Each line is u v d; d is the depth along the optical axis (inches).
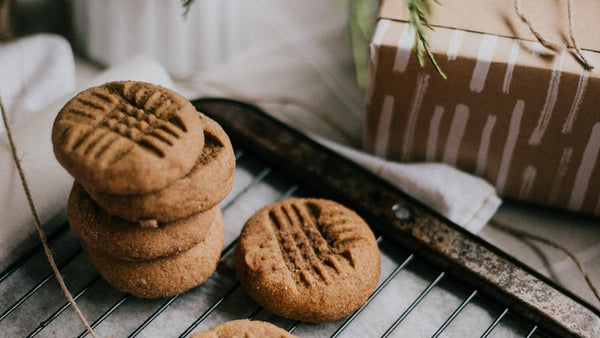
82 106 13.6
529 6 16.5
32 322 15.1
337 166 17.2
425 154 18.0
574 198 17.6
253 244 15.4
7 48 18.4
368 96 17.1
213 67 21.0
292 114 19.9
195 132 13.4
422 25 15.6
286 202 16.1
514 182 17.8
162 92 13.9
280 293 14.9
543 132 16.6
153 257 14.3
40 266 15.9
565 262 17.1
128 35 19.8
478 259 15.9
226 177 13.9
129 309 15.4
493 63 15.8
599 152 16.5
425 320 15.6
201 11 19.5
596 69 15.6
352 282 15.0
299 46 21.7
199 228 14.3
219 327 14.0
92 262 15.2
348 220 15.8
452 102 16.7
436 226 16.3
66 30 21.0
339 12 22.4
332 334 15.3
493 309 15.8
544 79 15.7
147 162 12.9
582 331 15.0
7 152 15.8
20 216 15.6
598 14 16.4
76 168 13.0
